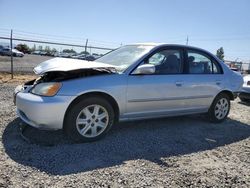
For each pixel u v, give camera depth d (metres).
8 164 3.53
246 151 4.66
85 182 3.23
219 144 4.90
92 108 4.47
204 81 5.76
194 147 4.65
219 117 6.25
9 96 7.37
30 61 26.33
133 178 3.41
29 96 4.23
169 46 5.41
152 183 3.33
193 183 3.42
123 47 5.89
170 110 5.33
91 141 4.49
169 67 5.32
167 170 3.71
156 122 5.91
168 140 4.88
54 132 4.75
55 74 4.62
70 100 4.19
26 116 4.30
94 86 4.37
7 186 3.03
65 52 21.03
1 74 12.77
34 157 3.77
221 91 6.11
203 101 5.84
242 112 7.76
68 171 3.46
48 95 4.13
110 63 5.21
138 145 4.52
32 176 3.28
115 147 4.35
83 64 4.57
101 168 3.62
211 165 3.99
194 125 5.95
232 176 3.70
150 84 4.92
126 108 4.76
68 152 4.02
